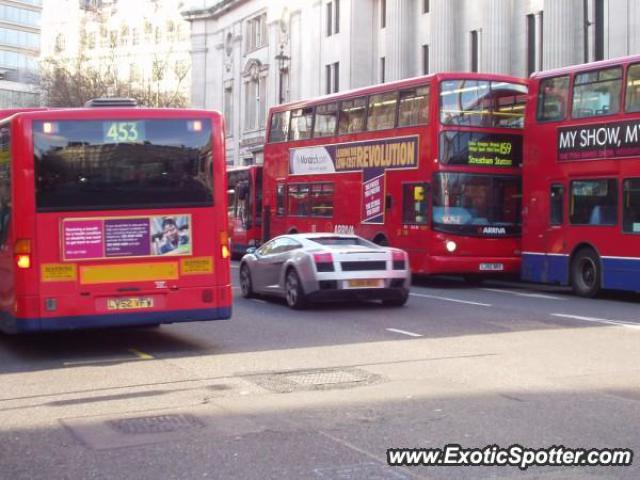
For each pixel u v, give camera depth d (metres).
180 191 11.43
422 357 10.97
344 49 49.78
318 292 15.92
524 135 20.45
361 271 16.06
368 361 10.74
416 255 21.72
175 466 6.48
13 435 7.48
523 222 20.47
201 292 11.48
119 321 11.15
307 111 26.67
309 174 26.31
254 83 65.31
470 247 21.36
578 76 18.97
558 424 7.50
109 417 8.05
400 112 22.48
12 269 11.03
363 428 7.47
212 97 72.69
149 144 11.34
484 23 37.59
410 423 7.61
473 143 21.50
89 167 11.09
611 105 18.05
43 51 101.62
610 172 18.00
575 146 18.92
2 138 11.59
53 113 11.04
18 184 10.88
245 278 18.70
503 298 18.78
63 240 10.97
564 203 19.22
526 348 11.57
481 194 21.58
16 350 12.15
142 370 10.42
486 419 7.71
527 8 36.72
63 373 10.34
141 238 11.26
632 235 17.47
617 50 30.83
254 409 8.25
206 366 10.60
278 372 10.11
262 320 14.96
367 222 23.47
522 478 6.11
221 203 11.59
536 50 36.31
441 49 40.00
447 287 22.17
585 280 18.78
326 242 17.02
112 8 99.81
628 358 10.74
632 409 8.04
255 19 65.12
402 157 22.28
